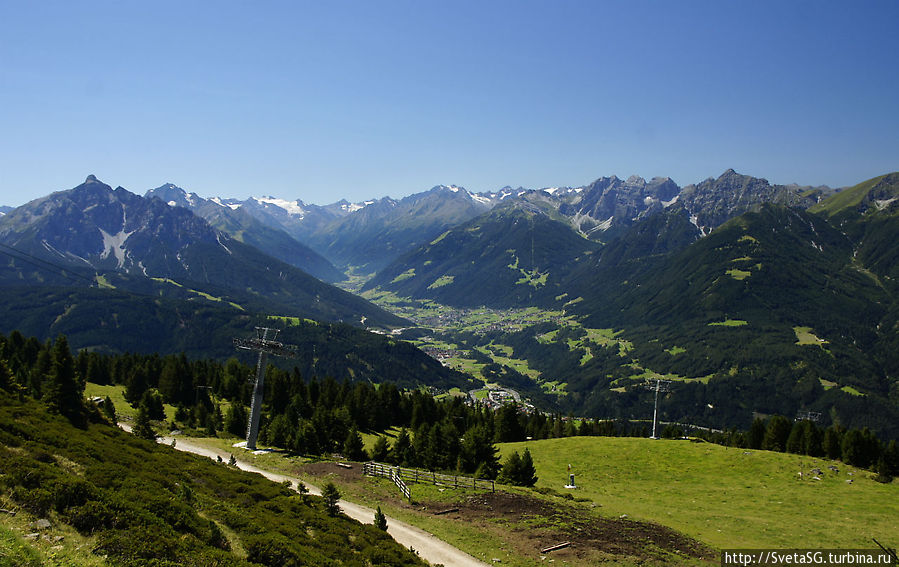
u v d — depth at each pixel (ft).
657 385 426.10
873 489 235.40
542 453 306.76
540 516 172.86
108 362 467.52
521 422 477.36
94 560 76.95
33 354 413.18
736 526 179.42
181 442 272.10
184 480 147.23
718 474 261.03
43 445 125.29
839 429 347.56
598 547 146.61
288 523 131.44
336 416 291.79
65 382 198.90
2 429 125.29
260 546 103.71
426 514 174.81
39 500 86.89
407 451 272.10
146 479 128.06
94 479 111.75
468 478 221.66
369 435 371.76
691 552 147.13
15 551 71.26
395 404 469.57
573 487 238.27
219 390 433.48
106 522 89.10
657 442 318.24
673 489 240.53
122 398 370.94
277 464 236.63
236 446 267.59
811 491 231.91
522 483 227.40
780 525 181.06
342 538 130.72
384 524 152.25
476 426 259.80
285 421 282.97
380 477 219.82
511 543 149.38
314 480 212.23
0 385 232.53
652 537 157.79
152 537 87.40
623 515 183.93
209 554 91.04
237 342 260.42
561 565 134.41
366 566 118.11
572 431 491.72
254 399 266.57
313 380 429.79
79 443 137.59
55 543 78.64
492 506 183.32
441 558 137.39
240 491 155.63
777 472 258.37
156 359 469.57
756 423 385.09
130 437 190.29
